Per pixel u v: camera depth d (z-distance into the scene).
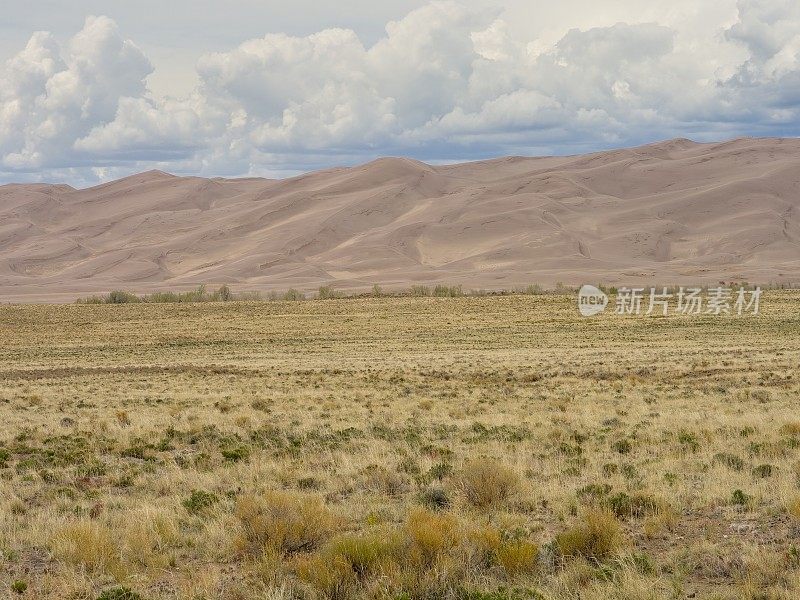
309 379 74.69
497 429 37.47
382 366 86.00
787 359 78.62
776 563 14.94
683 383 63.25
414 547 15.15
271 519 17.64
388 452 31.06
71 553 17.11
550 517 19.83
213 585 14.95
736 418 38.47
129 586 15.09
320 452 31.55
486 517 19.50
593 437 33.97
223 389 67.06
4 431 40.97
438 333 132.12
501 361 88.69
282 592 13.87
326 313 163.25
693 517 19.34
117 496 24.31
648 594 13.62
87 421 45.41
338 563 14.50
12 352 117.94
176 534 18.75
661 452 29.16
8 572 16.58
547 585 14.31
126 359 104.25
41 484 26.52
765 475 23.73
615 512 19.62
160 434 38.97
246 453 31.88
